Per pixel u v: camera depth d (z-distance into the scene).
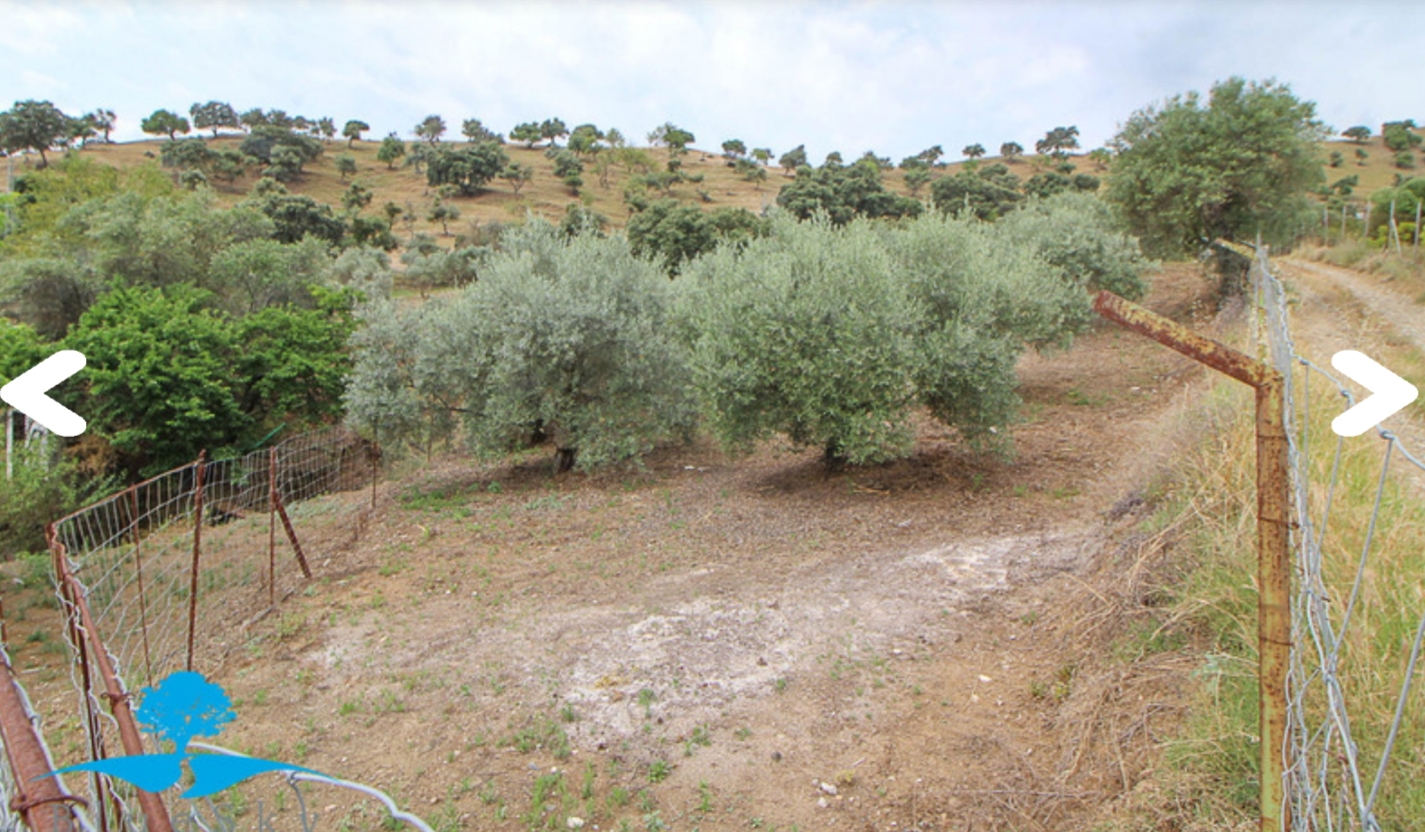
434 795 4.28
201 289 21.78
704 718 4.81
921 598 6.20
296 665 5.97
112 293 18.17
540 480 11.91
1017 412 9.58
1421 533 3.79
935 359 9.13
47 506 10.88
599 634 6.08
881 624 5.82
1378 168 80.88
